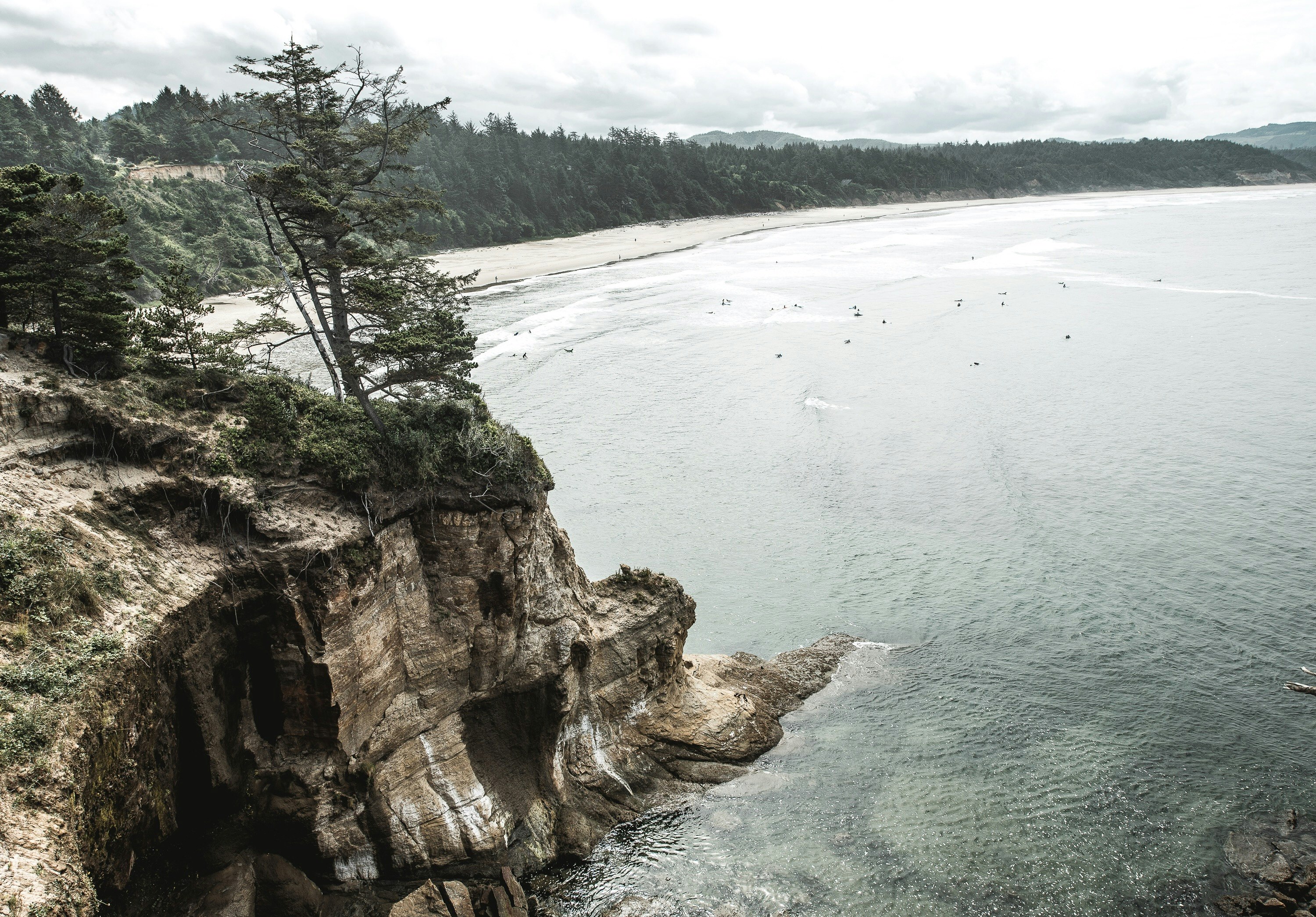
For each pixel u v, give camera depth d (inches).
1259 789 1314.0
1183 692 1545.3
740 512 2255.2
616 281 5521.7
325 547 938.1
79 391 898.7
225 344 1074.7
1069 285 5113.2
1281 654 1643.7
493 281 5551.2
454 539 1084.5
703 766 1323.8
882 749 1398.9
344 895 1009.5
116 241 984.9
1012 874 1157.7
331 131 1253.7
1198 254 6200.8
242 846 966.4
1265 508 2233.0
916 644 1700.3
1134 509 2255.2
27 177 973.2
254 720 976.3
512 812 1136.8
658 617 1327.5
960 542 2107.5
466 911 991.0
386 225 1291.8
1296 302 4443.9
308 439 999.6
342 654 964.6
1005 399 3105.3
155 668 828.6
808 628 1758.1
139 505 909.2
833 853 1182.3
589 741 1251.8
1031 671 1611.7
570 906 1074.1
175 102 7278.5
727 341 3875.5
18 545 764.0
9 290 917.2
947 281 5388.8
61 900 611.5
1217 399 3056.1
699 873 1138.7
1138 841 1217.4
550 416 2896.2
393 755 1055.6
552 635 1185.4
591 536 2105.1
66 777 682.2
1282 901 1100.5
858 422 2888.8
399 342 1109.7
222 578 917.2
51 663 729.0
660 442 2701.8
